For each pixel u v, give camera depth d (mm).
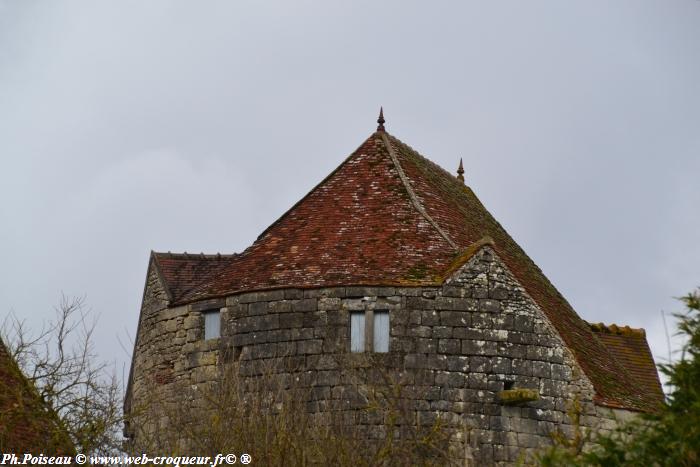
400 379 38406
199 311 41625
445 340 39219
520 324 39688
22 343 31500
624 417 40125
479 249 40031
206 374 40844
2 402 30641
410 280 39781
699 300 24078
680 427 22906
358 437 34250
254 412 33719
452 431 37656
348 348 39438
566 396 39500
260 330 40312
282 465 31312
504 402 38906
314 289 40125
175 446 33094
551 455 23656
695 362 23625
